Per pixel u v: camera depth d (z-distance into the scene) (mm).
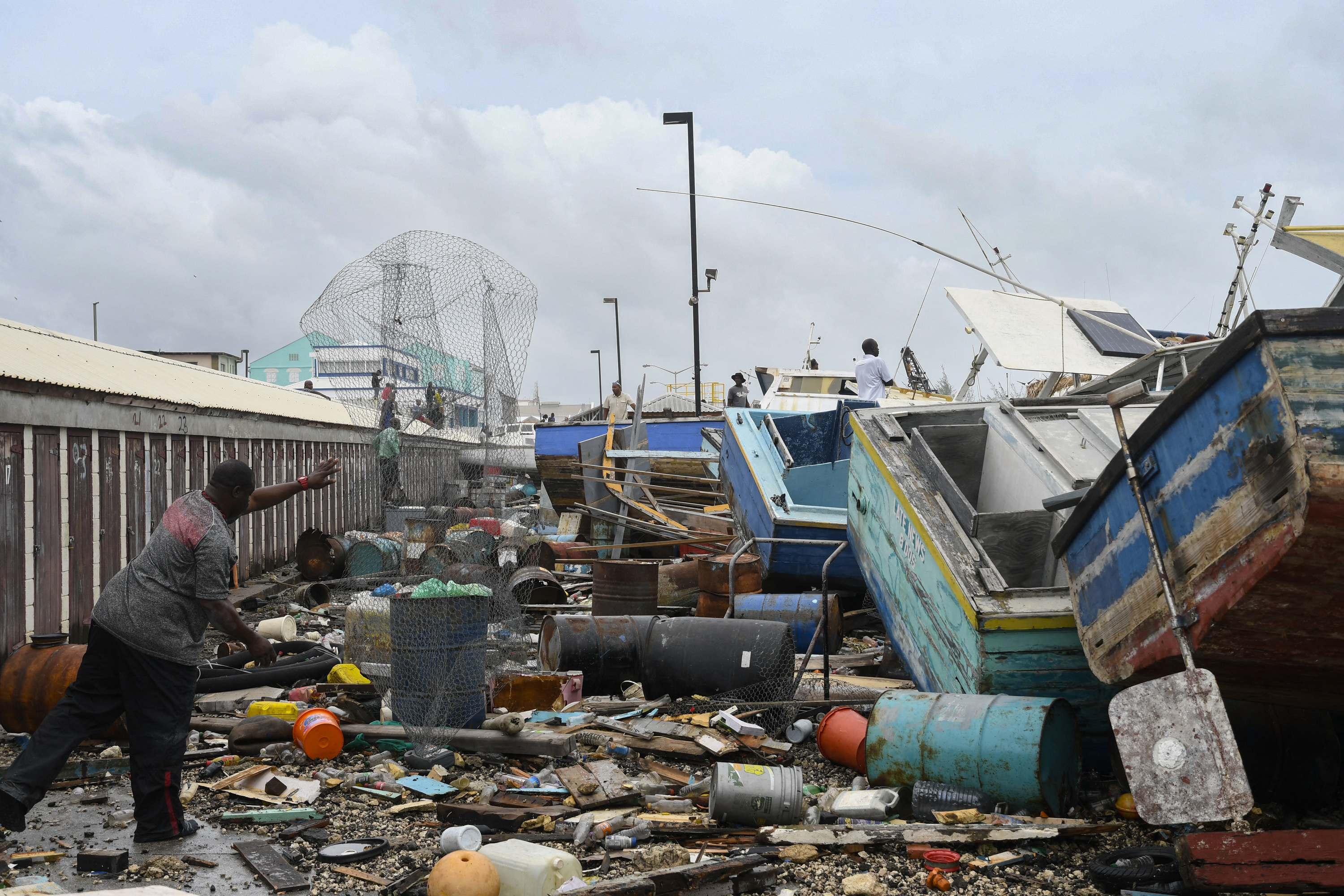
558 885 4035
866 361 14227
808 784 5648
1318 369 3646
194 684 4906
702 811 5223
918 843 4594
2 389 8094
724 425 13938
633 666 7324
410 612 6125
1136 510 4641
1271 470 3723
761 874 4281
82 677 4797
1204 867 3867
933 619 6383
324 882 4332
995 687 5566
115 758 5930
